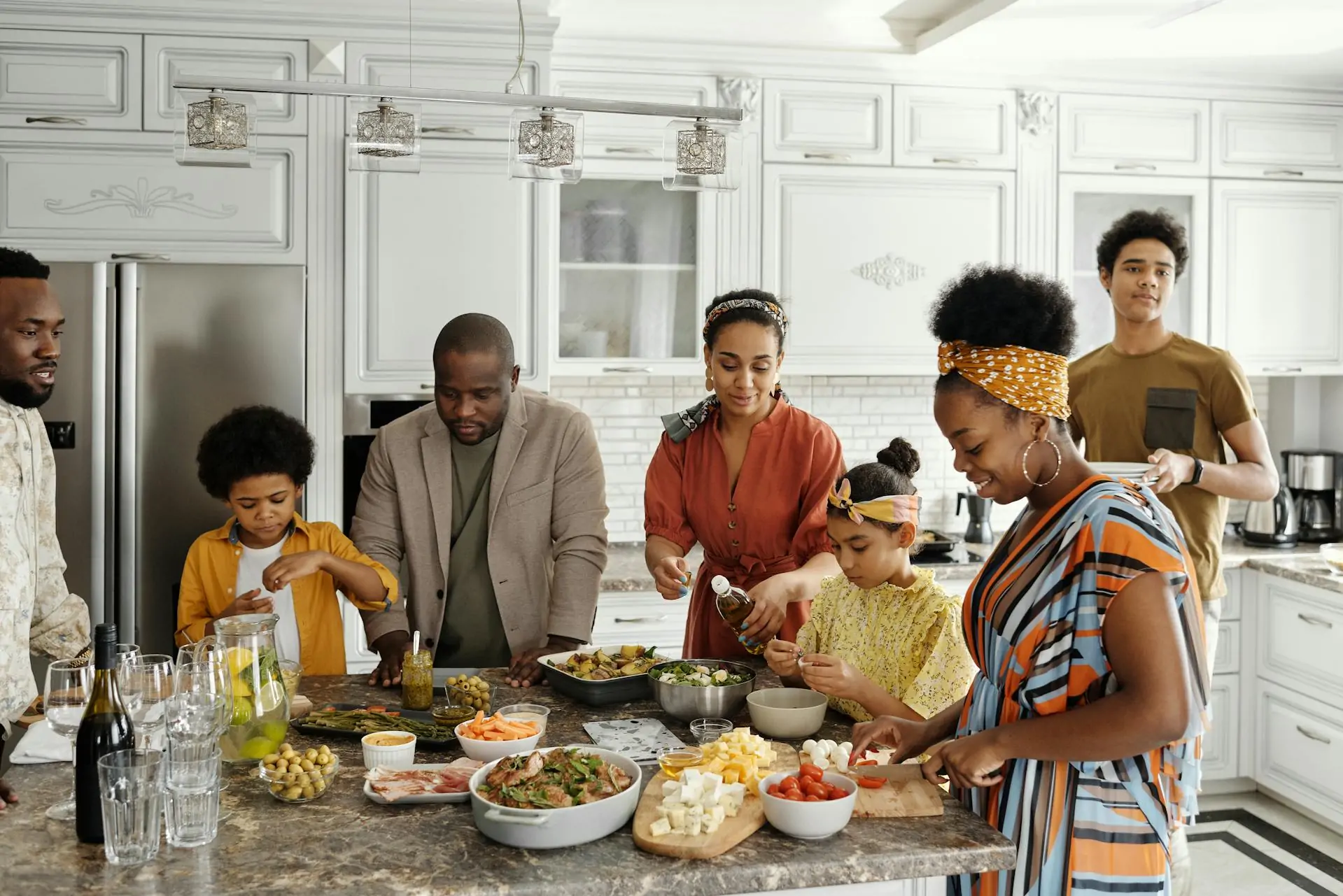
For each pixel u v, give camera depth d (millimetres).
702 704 1904
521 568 2463
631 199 4016
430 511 2461
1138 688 1346
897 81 4129
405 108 2266
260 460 2357
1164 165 4301
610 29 3895
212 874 1337
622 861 1373
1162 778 1494
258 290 3602
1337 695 3654
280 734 1750
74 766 1610
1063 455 1506
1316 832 3783
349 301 3666
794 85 4074
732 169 2367
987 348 1476
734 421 2432
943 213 4188
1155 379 3113
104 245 3557
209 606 2455
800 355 4129
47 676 1558
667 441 2518
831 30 3961
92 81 3535
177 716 1526
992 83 4188
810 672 1820
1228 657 4086
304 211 3637
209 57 3570
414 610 2480
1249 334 4383
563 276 3971
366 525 2504
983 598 1569
